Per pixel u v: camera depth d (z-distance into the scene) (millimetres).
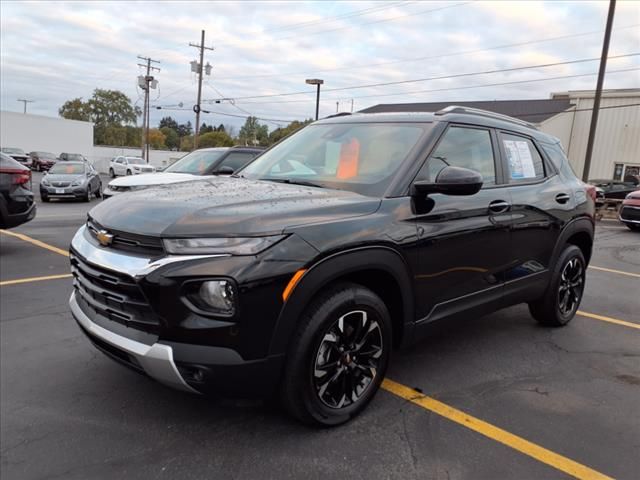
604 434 2762
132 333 2352
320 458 2449
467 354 3871
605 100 30797
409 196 2910
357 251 2529
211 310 2188
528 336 4332
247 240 2234
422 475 2352
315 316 2443
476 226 3266
